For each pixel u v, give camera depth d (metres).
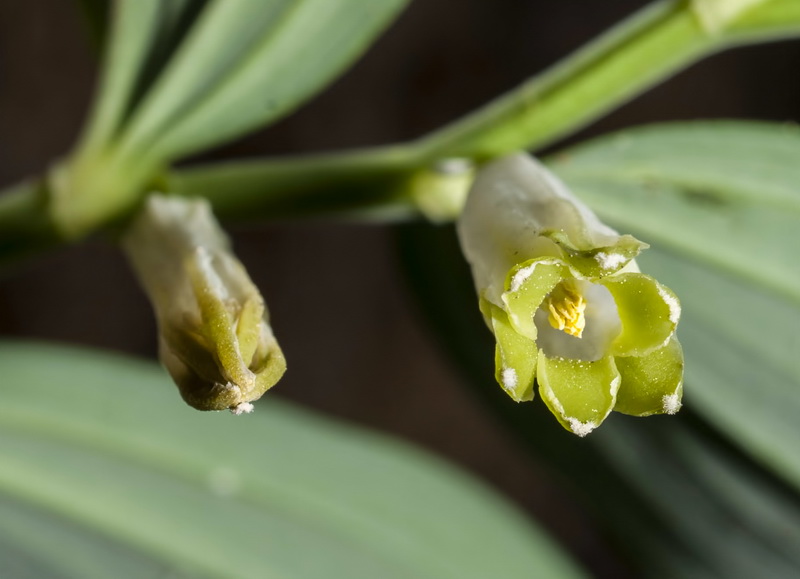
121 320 0.41
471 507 0.18
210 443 0.18
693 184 0.17
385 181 0.17
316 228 0.43
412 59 0.42
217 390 0.14
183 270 0.15
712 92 0.43
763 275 0.17
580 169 0.17
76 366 0.17
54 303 0.40
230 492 0.18
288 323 0.43
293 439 0.18
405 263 0.18
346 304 0.43
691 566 0.19
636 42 0.16
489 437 0.45
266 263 0.43
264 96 0.16
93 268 0.40
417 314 0.19
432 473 0.18
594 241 0.15
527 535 0.18
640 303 0.14
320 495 0.18
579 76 0.16
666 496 0.19
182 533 0.17
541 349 0.14
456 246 0.18
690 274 0.18
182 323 0.15
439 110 0.42
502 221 0.15
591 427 0.14
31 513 0.17
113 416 0.17
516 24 0.42
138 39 0.16
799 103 0.43
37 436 0.17
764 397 0.18
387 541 0.18
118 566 0.17
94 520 0.17
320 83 0.17
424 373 0.44
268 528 0.18
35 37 0.38
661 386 0.14
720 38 0.16
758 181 0.17
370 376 0.44
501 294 0.15
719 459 0.19
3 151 0.38
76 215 0.16
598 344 0.14
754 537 0.19
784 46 0.42
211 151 0.41
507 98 0.17
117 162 0.16
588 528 0.45
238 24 0.16
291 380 0.43
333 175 0.17
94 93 0.39
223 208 0.17
